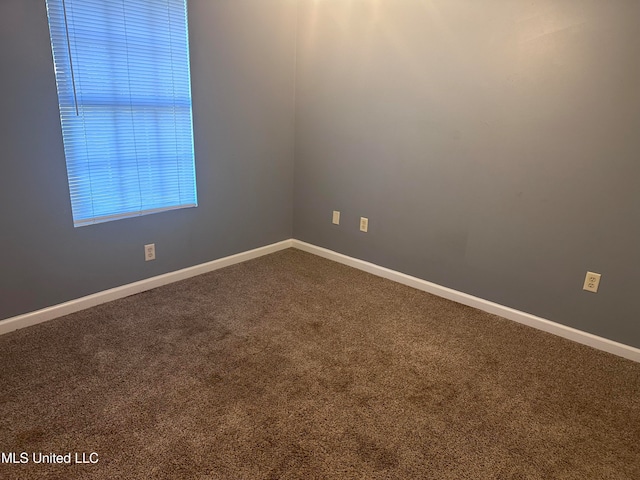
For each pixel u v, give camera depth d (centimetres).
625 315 228
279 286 305
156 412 177
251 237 354
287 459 157
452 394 196
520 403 192
